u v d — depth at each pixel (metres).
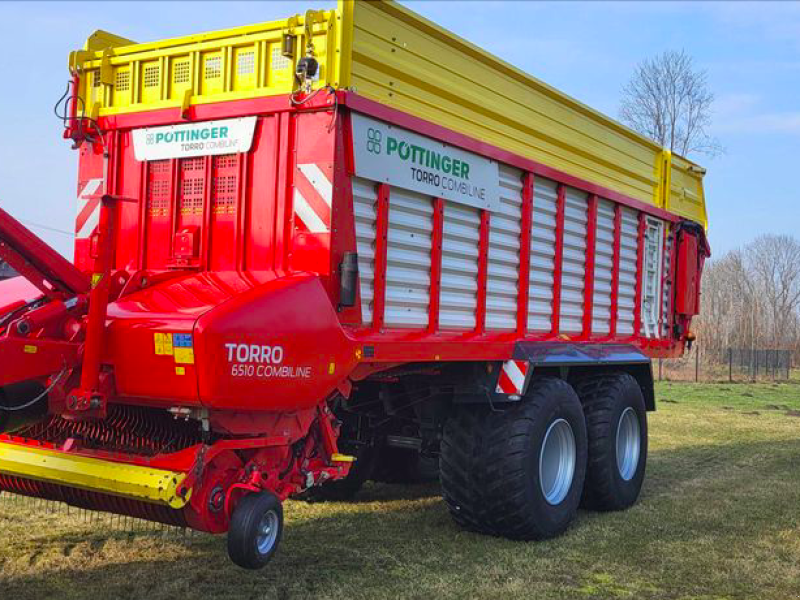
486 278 5.32
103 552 4.73
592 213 6.59
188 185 4.57
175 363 3.57
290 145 4.21
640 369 7.33
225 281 4.15
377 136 4.33
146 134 4.70
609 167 6.99
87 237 4.92
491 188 5.33
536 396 5.50
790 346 48.06
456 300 5.07
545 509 5.46
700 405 16.44
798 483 7.81
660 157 8.02
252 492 3.78
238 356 3.61
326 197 4.07
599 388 6.64
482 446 5.27
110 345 3.77
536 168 5.76
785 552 5.29
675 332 8.45
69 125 4.84
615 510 6.55
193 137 4.52
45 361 3.73
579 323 6.53
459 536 5.46
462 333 5.13
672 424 12.63
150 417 4.21
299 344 3.85
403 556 4.94
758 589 4.52
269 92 4.26
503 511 5.27
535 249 5.85
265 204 4.28
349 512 6.11
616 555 5.15
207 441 3.73
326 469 4.23
